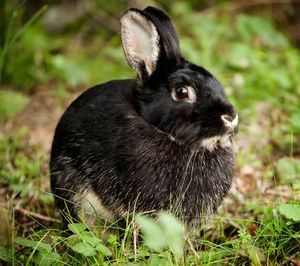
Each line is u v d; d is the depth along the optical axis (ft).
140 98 17.62
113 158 17.28
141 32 17.87
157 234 14.56
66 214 18.78
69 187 18.62
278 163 22.80
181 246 15.58
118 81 19.43
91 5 38.88
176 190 17.11
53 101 31.14
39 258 15.11
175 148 17.07
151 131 17.16
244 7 40.65
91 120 18.29
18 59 32.78
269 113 28.04
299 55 35.24
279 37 34.91
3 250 15.37
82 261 15.58
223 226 19.11
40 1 38.06
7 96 29.43
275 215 17.34
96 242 15.20
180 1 39.40
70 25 38.22
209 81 17.02
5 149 25.36
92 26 38.58
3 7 33.14
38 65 33.22
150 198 17.01
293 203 18.47
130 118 17.43
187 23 36.81
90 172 17.92
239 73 31.37
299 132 26.00
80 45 36.78
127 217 16.65
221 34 36.58
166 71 17.40
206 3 40.75
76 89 32.24
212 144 17.43
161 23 18.08
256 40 36.70
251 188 22.36
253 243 16.39
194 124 16.65
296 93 29.45
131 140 17.10
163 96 17.08
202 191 17.47
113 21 38.58
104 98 18.61
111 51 32.83
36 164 23.27
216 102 16.61
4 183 22.99
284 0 39.93
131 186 16.99
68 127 19.02
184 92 16.84
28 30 34.09
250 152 24.70
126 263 15.10
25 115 29.60
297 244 16.30
